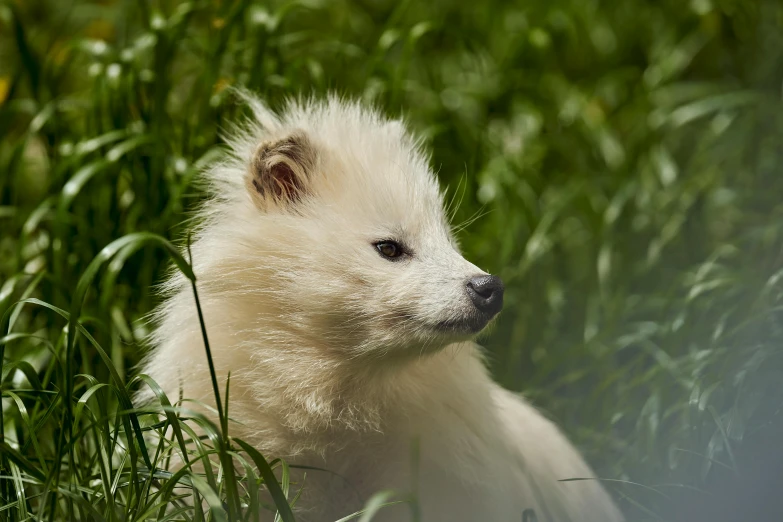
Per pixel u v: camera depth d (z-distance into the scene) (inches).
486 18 546.9
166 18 452.8
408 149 305.1
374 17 546.3
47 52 455.5
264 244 276.8
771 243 390.6
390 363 274.8
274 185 285.9
